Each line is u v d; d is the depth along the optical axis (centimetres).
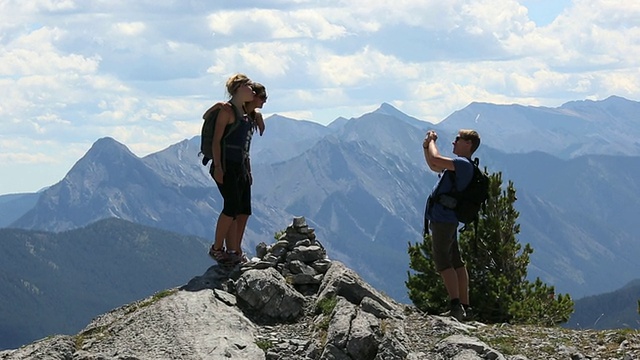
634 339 1198
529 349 1188
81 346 1218
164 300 1299
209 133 1377
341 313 1205
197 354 1123
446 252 1335
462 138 1328
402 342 1173
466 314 1384
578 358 1152
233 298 1307
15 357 1167
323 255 1445
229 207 1395
